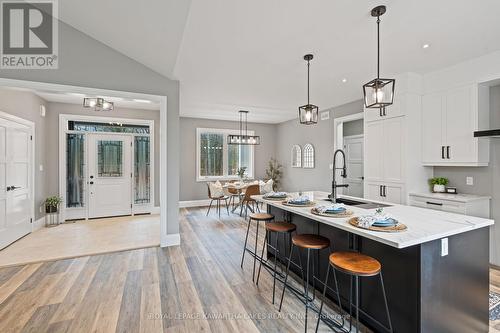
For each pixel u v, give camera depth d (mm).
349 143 6039
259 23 2287
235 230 4512
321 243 2000
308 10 2080
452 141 3240
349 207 2328
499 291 2406
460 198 3006
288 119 7109
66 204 5168
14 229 3781
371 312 1867
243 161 7625
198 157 7000
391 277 1707
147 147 5910
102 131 5473
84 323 1930
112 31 2893
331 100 4895
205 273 2789
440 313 1575
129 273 2785
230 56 2955
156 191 5840
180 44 2688
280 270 2873
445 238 1590
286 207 2322
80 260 3146
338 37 2506
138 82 3438
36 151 4438
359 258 1672
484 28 2318
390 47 2721
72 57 3088
